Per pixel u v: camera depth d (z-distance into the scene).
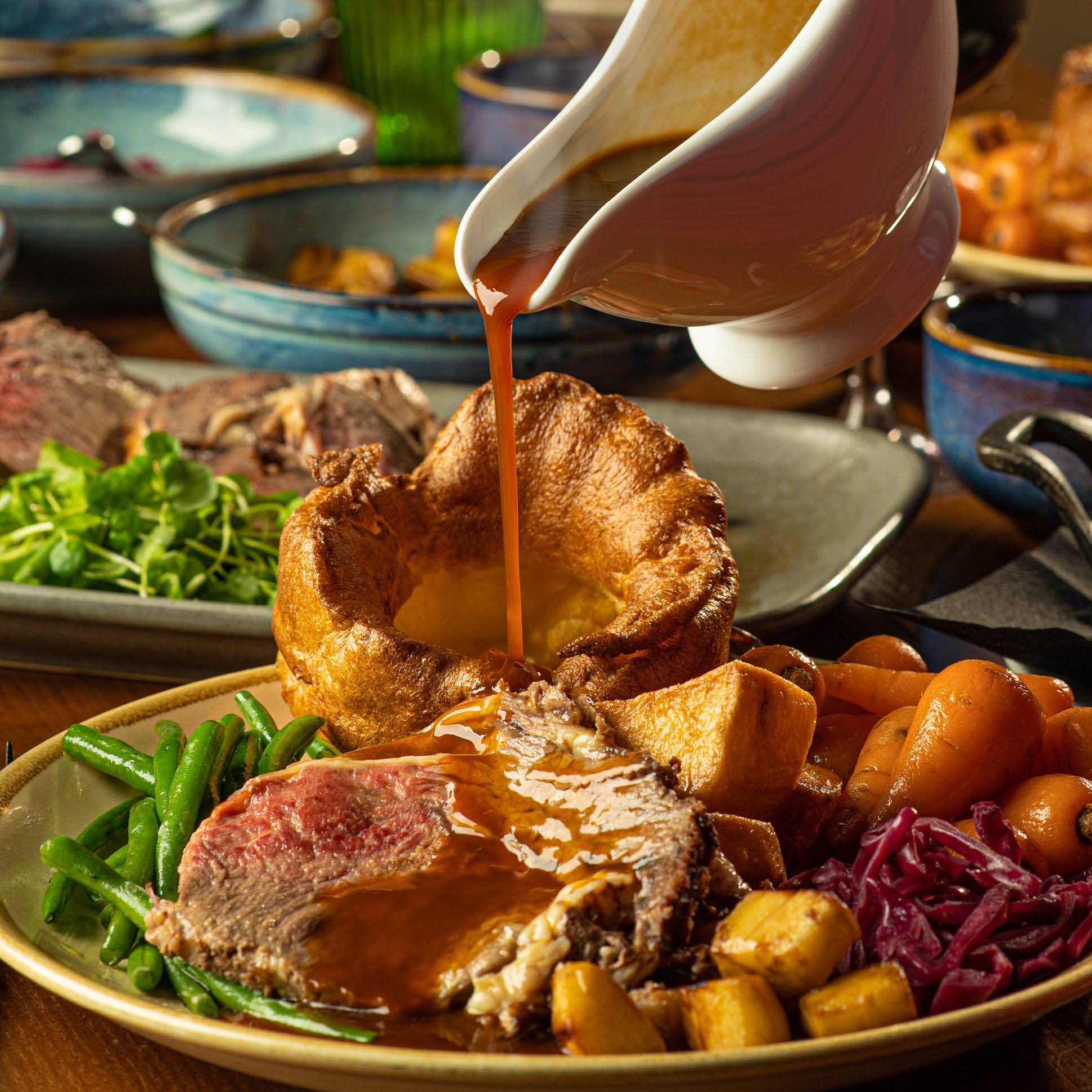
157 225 1.35
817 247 0.72
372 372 1.08
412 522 0.82
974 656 0.92
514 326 1.14
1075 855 0.75
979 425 1.02
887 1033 0.67
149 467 0.98
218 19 2.40
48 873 0.75
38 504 0.99
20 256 1.48
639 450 0.82
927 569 1.02
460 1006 0.69
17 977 0.75
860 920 0.71
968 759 0.77
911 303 0.78
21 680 0.92
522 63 1.89
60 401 1.09
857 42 0.69
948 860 0.72
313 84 1.89
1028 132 1.55
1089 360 0.99
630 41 0.77
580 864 0.70
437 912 0.70
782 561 0.99
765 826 0.72
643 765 0.72
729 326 0.79
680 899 0.69
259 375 1.13
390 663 0.76
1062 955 0.71
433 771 0.73
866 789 0.77
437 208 1.58
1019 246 1.40
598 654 0.75
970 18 0.99
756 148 0.69
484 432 0.83
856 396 1.29
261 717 0.81
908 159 0.72
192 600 0.92
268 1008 0.69
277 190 1.50
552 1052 0.68
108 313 1.59
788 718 0.73
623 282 0.72
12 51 1.98
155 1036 0.69
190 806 0.76
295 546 0.78
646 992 0.68
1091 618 0.89
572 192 0.76
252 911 0.70
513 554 0.79
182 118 1.95
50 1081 0.72
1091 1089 0.71
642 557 0.80
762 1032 0.67
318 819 0.73
